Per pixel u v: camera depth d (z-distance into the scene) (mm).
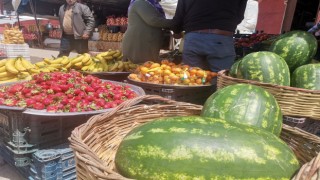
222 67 3754
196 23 3703
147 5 4629
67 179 2416
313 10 7215
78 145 1282
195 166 1211
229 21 3631
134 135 1395
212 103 1781
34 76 2814
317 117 2223
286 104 2209
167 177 1220
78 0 7758
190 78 3297
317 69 2512
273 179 1217
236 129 1350
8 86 2871
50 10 13305
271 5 9281
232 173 1198
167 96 3092
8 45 9742
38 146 2318
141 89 3004
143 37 4805
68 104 2379
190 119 1433
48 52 13594
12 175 2693
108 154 1705
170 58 5496
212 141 1266
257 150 1260
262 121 1662
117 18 10602
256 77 2463
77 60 4043
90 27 7461
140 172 1264
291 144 1820
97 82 2961
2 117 2428
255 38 5422
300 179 997
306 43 2840
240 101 1721
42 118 2287
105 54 4469
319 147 1632
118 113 1876
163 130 1349
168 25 4430
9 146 2436
